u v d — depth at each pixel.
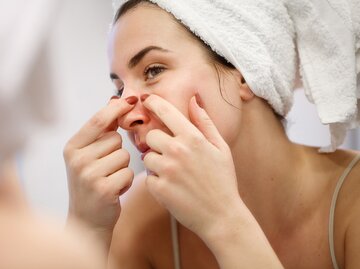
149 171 0.66
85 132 0.67
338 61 0.74
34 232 0.30
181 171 0.60
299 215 0.80
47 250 0.29
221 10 0.69
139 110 0.68
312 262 0.79
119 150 0.69
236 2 0.70
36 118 0.28
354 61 0.74
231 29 0.69
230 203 0.61
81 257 0.31
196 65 0.68
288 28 0.75
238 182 0.78
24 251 0.29
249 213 0.62
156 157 0.62
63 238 0.31
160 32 0.68
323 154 0.84
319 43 0.75
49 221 0.33
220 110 0.70
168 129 0.66
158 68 0.69
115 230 0.85
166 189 0.60
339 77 0.74
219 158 0.62
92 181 0.67
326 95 0.74
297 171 0.81
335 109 0.73
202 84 0.68
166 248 0.85
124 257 0.83
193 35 0.69
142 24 0.68
